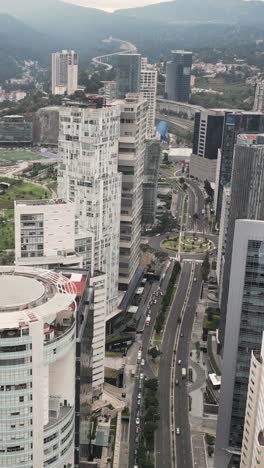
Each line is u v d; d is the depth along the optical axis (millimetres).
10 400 190250
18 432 194375
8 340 183375
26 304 199875
